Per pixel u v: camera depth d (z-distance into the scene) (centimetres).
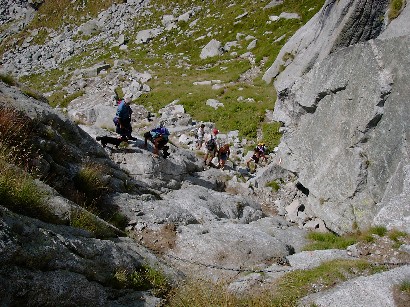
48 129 1280
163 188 1647
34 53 5869
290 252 1221
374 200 1373
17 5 7306
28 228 721
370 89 1426
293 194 1927
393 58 1373
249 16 4731
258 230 1309
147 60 4559
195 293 838
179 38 4941
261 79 3444
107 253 862
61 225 859
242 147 2511
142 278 895
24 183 844
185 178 1888
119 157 1703
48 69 5153
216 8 5281
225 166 2250
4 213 706
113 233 1029
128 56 4800
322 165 1622
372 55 1442
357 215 1413
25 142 1107
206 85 3556
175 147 2144
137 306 809
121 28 5641
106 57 4966
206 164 2239
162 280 913
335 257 1061
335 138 1581
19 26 6800
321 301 831
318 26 2544
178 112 3058
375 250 1045
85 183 1240
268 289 905
